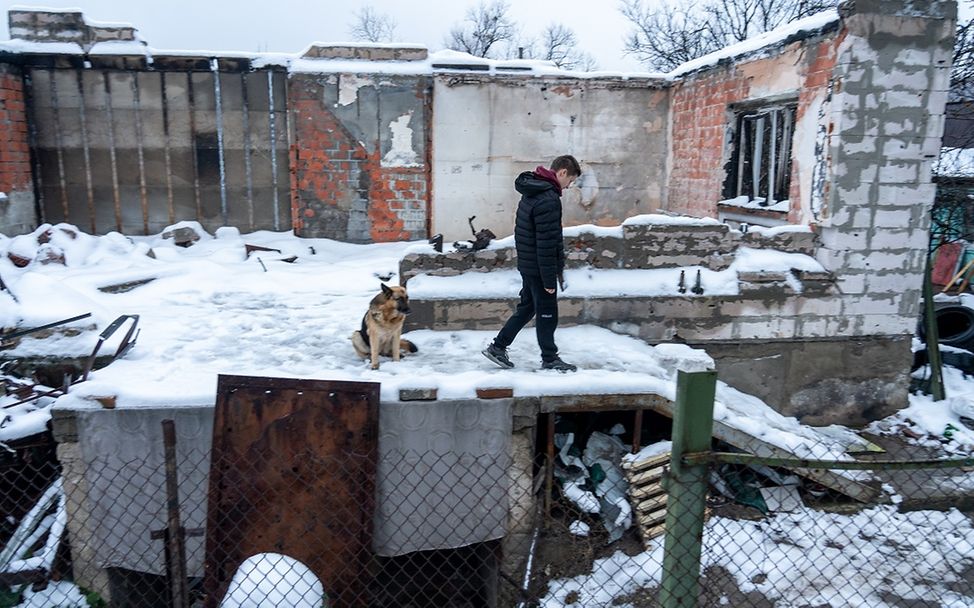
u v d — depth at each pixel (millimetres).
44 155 9211
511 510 4648
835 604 4250
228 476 4043
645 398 4742
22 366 5191
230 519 4035
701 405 2604
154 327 5949
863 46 5887
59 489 4715
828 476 5125
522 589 4363
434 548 4527
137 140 9352
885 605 4254
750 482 5387
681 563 2732
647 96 10086
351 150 9641
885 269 6387
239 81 9383
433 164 9844
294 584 3867
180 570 3643
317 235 9828
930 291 6785
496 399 4465
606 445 5391
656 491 4984
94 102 9164
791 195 6867
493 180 10016
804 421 6605
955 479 5555
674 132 9945
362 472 4113
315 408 4109
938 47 6023
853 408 6641
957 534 4965
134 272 7543
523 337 5914
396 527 4441
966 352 7402
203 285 7590
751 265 6289
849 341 6500
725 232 6328
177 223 9602
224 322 6223
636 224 6238
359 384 4148
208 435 4215
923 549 4809
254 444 4059
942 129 6180
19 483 4840
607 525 4965
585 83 9891
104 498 4266
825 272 6293
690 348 5691
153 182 9500
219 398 4066
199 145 9484
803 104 6578
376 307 4820
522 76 9688
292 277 8086
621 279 6199
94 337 5477
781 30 7000
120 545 4309
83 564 4352
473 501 4531
